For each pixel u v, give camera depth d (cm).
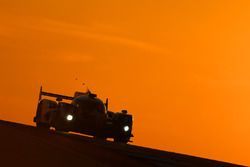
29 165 3703
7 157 3981
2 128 6550
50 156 4359
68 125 9588
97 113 9712
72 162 4184
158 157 5909
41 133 7075
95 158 4775
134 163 5022
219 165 5975
